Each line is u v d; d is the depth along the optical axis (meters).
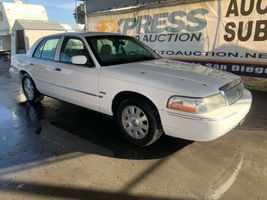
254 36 7.00
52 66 4.88
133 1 9.87
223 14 7.44
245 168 3.25
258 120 4.83
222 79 3.66
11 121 4.89
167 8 8.68
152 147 3.81
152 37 9.36
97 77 4.05
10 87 8.07
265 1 6.63
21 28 17.84
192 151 3.68
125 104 3.80
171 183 2.97
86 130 4.44
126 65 4.13
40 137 4.18
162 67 4.05
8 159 3.51
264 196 2.74
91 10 11.74
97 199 2.72
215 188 2.88
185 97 3.20
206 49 8.00
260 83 7.18
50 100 6.21
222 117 3.17
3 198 2.73
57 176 3.12
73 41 4.63
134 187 2.91
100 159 3.50
